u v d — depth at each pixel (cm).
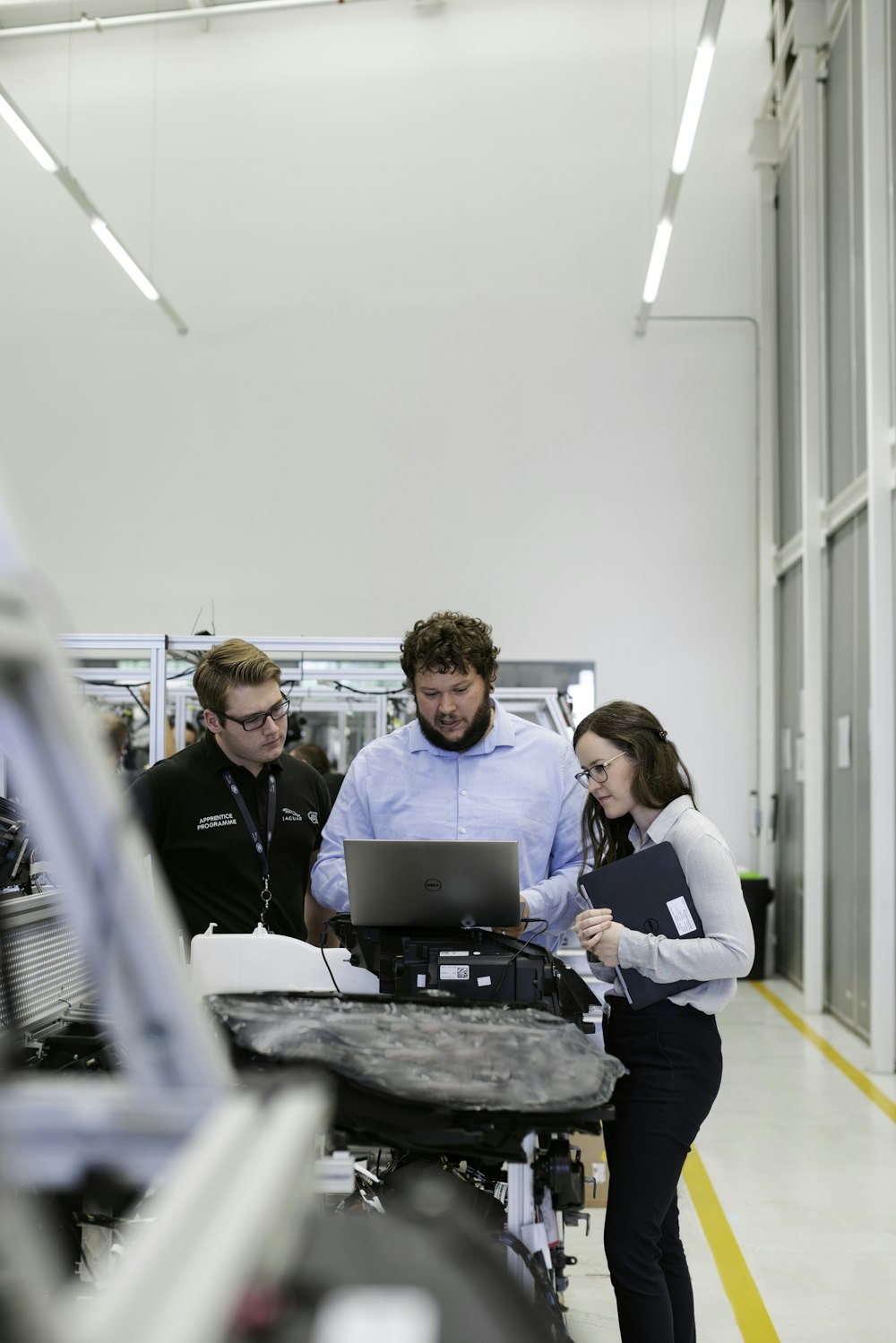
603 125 929
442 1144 156
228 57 946
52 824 59
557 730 535
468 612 909
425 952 222
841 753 711
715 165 923
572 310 923
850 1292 333
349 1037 166
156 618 916
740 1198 410
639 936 222
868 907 647
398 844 222
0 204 945
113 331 934
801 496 792
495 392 920
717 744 899
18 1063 187
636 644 903
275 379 927
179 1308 43
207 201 939
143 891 61
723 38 926
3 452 931
